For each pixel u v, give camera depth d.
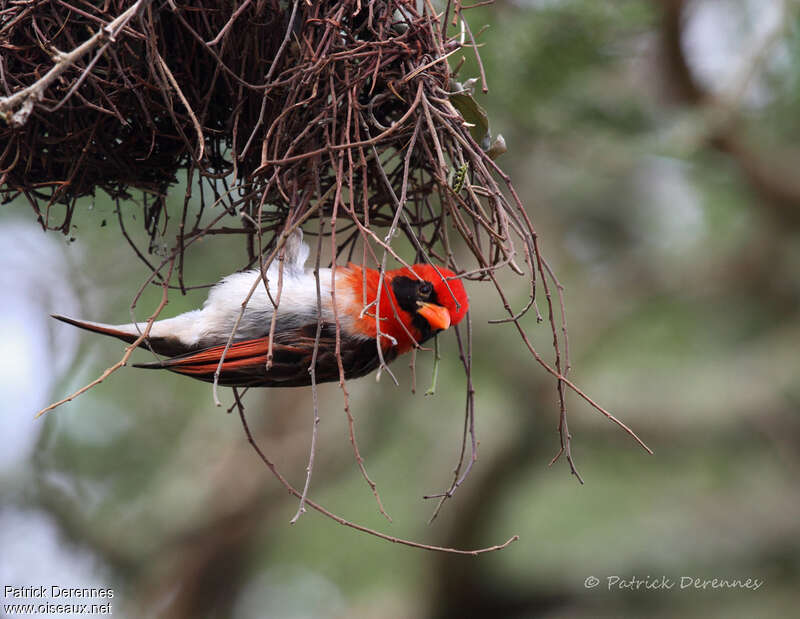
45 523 12.75
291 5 5.65
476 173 5.59
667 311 13.77
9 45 5.67
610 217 13.95
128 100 5.89
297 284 6.49
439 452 13.80
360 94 5.67
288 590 15.09
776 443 12.85
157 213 6.61
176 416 13.64
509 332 12.42
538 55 8.45
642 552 13.92
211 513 13.09
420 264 6.56
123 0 5.63
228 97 5.98
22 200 10.38
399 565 14.34
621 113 9.32
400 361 12.34
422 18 5.56
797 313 13.58
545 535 14.50
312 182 5.43
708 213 12.80
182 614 13.41
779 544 13.60
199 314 6.45
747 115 10.64
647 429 13.00
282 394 13.34
